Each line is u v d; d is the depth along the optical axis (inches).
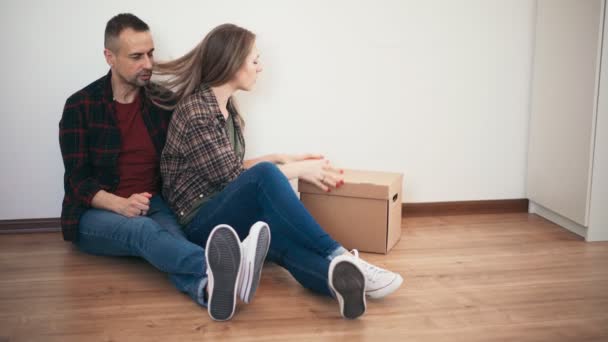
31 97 90.6
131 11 89.7
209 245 60.2
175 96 84.2
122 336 59.3
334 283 60.3
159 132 83.7
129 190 83.0
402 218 100.8
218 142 74.4
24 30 88.4
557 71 92.7
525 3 97.6
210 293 61.6
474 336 59.1
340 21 93.7
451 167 101.0
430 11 95.2
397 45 95.5
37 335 59.4
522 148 102.5
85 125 80.3
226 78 76.9
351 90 96.2
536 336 59.0
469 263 79.7
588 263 79.7
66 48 89.7
